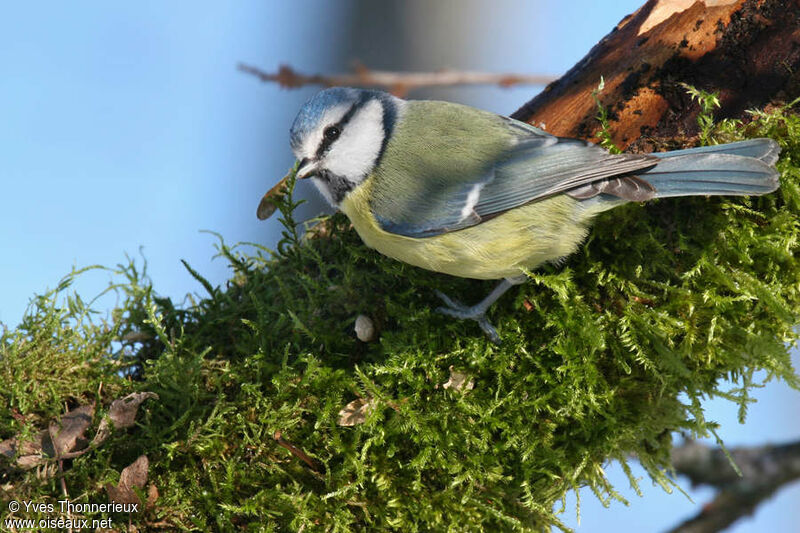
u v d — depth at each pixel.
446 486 6.67
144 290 7.80
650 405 6.93
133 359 7.53
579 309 6.95
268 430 6.63
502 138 7.61
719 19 7.42
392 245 7.58
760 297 6.72
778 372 6.70
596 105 7.87
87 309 7.28
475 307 7.11
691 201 7.14
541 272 7.51
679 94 7.60
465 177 7.49
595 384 6.73
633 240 7.16
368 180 7.72
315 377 6.75
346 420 6.70
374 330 7.27
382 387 6.84
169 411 6.83
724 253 6.99
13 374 6.73
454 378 6.93
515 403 6.79
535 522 6.78
